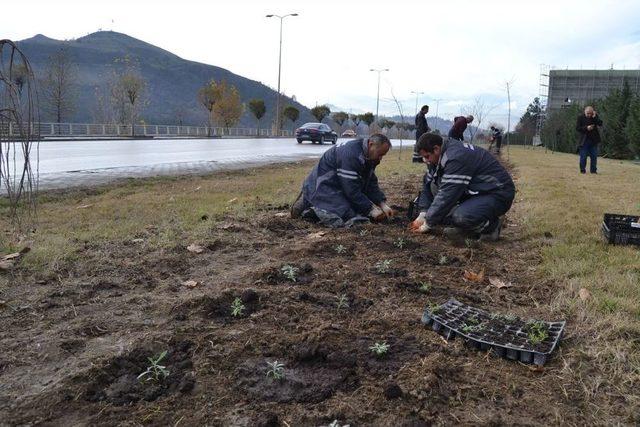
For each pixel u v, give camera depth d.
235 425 2.13
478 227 5.23
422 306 3.41
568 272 4.12
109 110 57.56
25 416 2.18
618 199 8.06
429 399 2.31
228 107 64.06
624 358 2.67
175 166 14.27
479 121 22.22
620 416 2.24
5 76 4.00
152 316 3.19
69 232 5.20
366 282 3.81
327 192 5.95
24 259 4.16
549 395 2.39
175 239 5.04
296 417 2.20
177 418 2.18
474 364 2.66
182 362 2.61
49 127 40.00
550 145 35.28
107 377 2.48
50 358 2.65
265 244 4.95
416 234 5.43
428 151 5.25
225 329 2.98
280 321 3.09
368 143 5.87
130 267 4.14
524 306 3.51
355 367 2.59
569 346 2.84
